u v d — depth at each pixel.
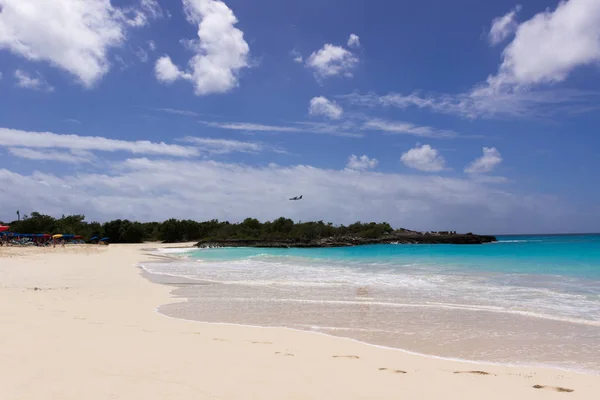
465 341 8.59
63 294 14.28
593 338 8.80
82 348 7.05
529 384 5.92
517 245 63.69
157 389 5.20
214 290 16.36
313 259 36.31
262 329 9.55
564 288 15.73
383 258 36.31
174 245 81.56
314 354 7.39
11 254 38.97
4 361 6.16
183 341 7.98
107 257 39.09
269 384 5.61
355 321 10.62
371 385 5.74
